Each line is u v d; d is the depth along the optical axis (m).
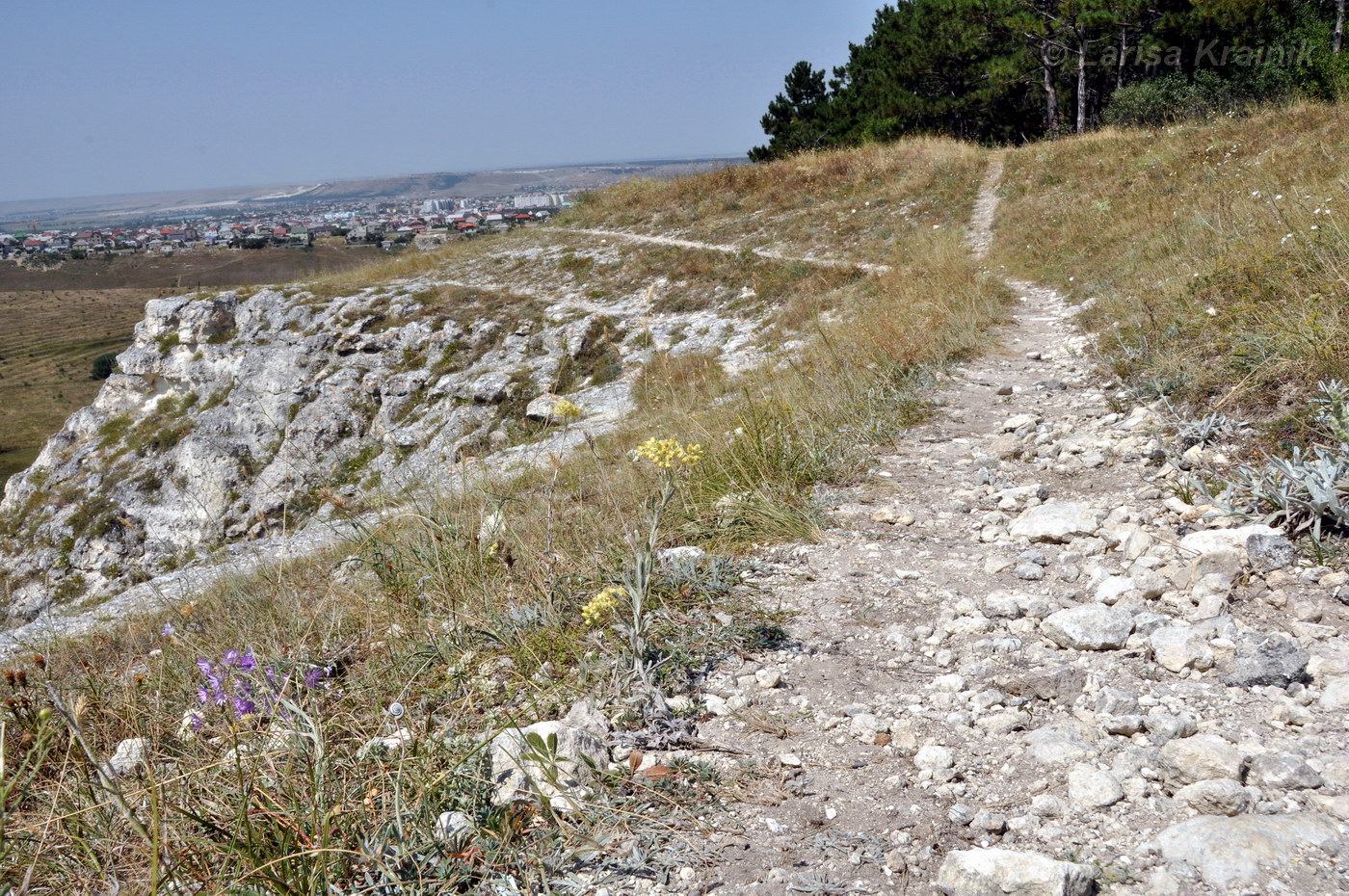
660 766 2.78
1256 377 5.78
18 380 85.69
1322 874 2.06
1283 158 15.56
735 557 4.63
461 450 7.04
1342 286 6.29
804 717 3.13
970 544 4.70
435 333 23.81
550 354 21.02
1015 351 10.32
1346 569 3.64
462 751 2.84
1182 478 5.04
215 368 28.11
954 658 3.48
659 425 10.30
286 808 2.53
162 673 4.07
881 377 8.56
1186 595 3.72
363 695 3.50
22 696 3.35
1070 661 3.35
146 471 25.53
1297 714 2.75
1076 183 21.27
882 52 42.19
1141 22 32.78
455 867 2.39
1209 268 8.92
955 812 2.52
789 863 2.38
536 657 3.59
